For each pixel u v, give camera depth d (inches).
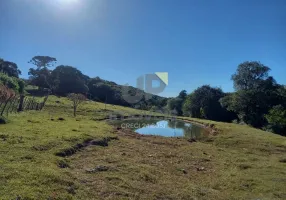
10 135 501.7
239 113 2191.2
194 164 507.5
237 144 788.6
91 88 2977.4
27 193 249.0
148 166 437.7
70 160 413.7
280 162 570.3
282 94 2098.9
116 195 289.3
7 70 2817.4
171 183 365.4
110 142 626.2
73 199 259.1
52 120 907.4
